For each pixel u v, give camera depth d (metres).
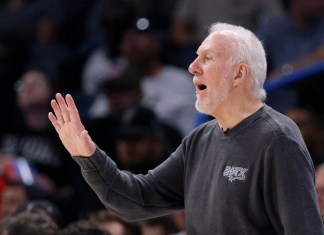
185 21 22.91
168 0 23.56
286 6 22.09
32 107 20.80
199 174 8.72
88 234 11.35
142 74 20.62
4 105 22.98
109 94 18.59
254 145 8.34
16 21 24.98
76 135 8.46
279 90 15.99
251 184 8.27
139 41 20.55
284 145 8.21
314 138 15.66
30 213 11.60
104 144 17.94
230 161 8.43
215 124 8.90
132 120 17.73
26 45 24.47
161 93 20.33
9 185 15.48
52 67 23.98
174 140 18.42
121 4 21.89
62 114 8.52
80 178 17.69
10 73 23.45
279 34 20.53
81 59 22.48
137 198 8.92
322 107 16.05
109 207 8.89
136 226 13.78
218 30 8.66
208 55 8.57
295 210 8.07
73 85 22.08
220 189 8.41
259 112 8.52
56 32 24.98
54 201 17.31
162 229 14.29
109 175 8.66
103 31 23.03
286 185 8.12
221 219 8.35
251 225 8.27
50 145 19.72
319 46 20.02
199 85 8.63
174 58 21.58
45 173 19.41
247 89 8.54
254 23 22.11
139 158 16.72
